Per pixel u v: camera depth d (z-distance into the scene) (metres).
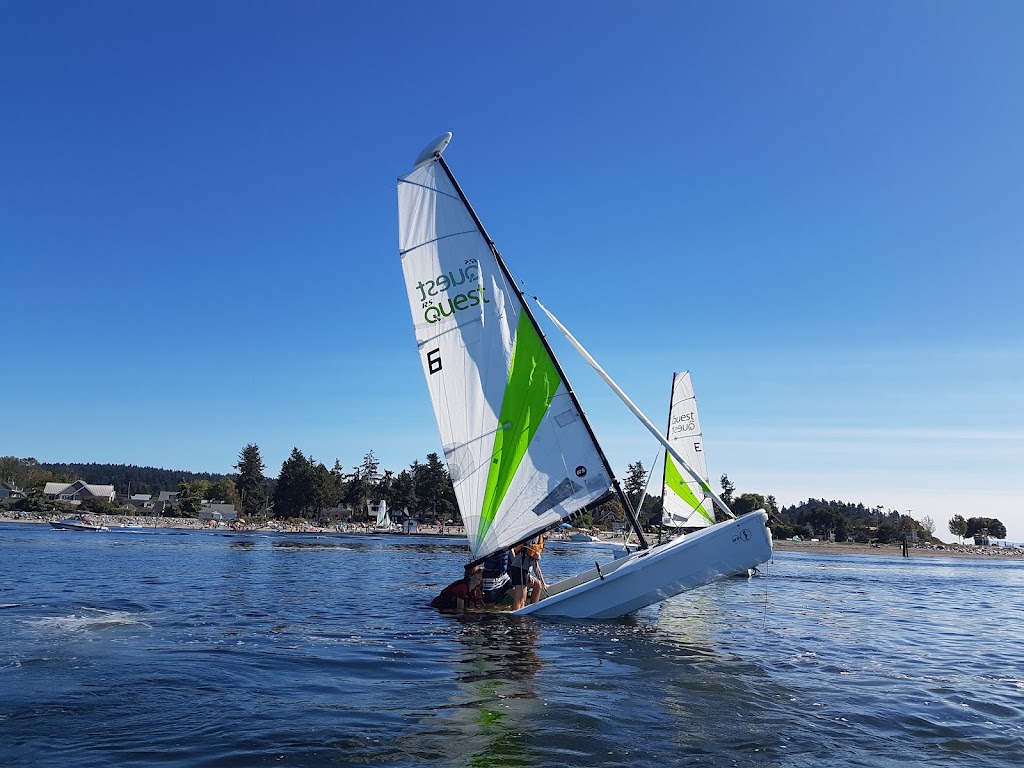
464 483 15.36
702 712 7.52
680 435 33.47
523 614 14.49
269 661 9.48
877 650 12.40
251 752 5.87
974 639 14.60
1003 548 126.62
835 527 126.38
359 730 6.53
